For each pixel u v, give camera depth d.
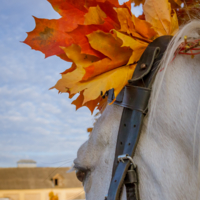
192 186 0.74
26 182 33.34
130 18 0.94
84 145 1.06
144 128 0.85
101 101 1.22
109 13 0.96
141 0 1.22
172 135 0.79
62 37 1.03
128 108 0.89
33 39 1.03
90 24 0.95
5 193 31.89
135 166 0.82
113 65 0.93
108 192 0.83
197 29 0.90
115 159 0.87
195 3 1.05
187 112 0.79
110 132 0.94
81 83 0.91
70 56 0.94
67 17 1.03
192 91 0.80
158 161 0.79
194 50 0.84
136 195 0.79
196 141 0.75
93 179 0.99
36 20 1.02
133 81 0.89
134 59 0.92
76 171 1.08
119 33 0.89
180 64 0.84
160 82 0.81
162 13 0.97
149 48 0.91
